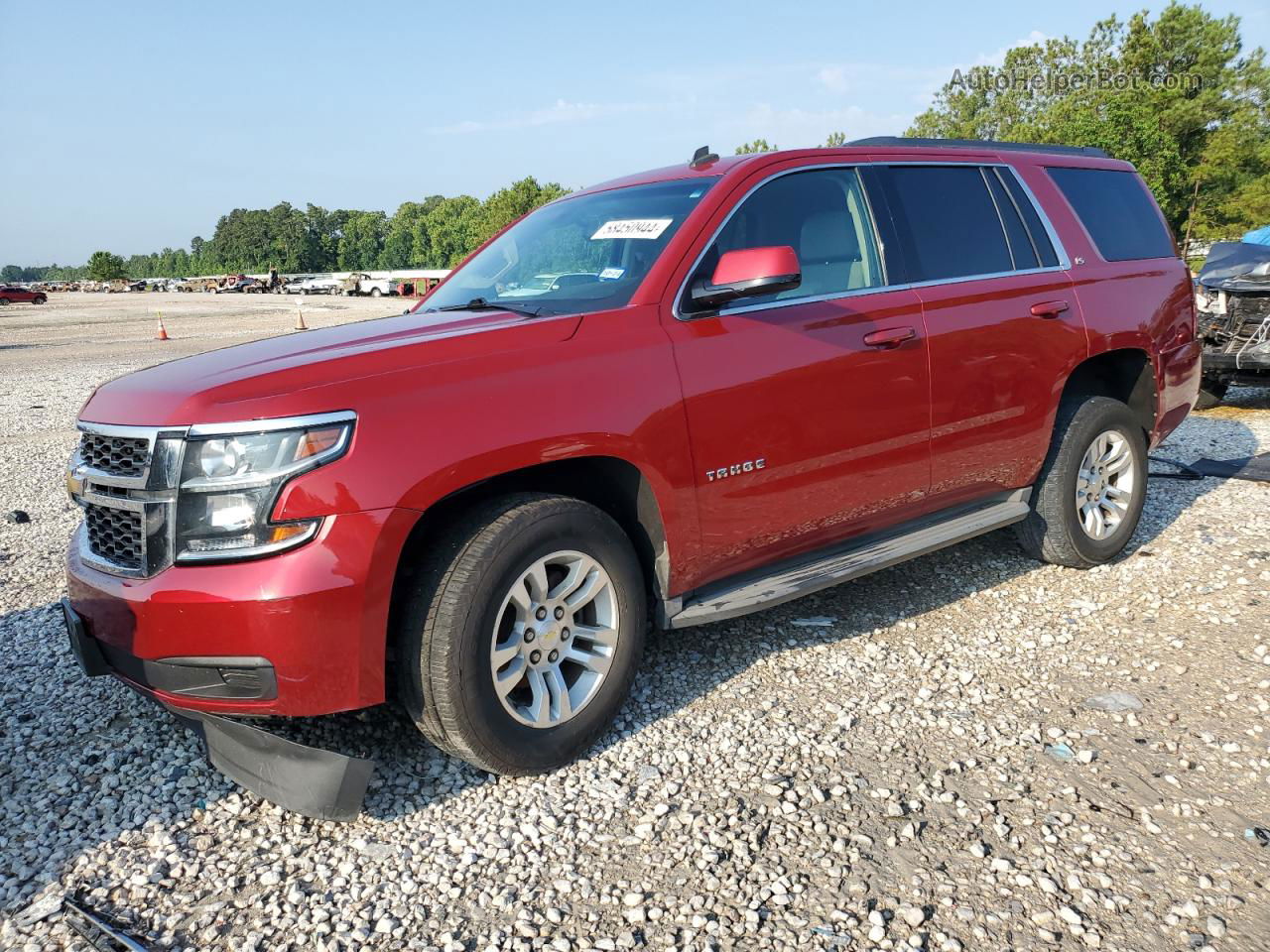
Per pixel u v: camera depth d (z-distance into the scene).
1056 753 3.11
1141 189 5.24
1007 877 2.50
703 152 3.93
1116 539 4.79
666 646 4.00
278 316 37.09
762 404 3.33
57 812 2.89
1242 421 8.62
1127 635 4.02
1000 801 2.85
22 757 3.21
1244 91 53.41
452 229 146.50
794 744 3.20
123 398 2.85
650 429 3.05
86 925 2.38
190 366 3.02
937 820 2.76
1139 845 2.62
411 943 2.31
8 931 2.38
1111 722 3.30
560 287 3.53
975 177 4.36
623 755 3.15
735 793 2.92
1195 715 3.33
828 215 3.76
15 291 65.69
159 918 2.42
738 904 2.42
